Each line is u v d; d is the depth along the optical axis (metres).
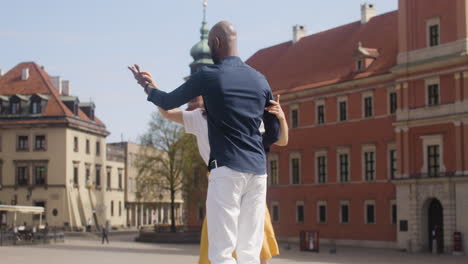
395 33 60.47
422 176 50.09
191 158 67.69
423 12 50.81
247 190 4.14
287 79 68.62
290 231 64.25
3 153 82.94
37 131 82.44
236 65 4.23
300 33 74.38
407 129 51.56
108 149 95.88
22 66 88.44
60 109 82.56
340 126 59.81
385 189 54.97
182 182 68.56
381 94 56.12
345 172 59.25
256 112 4.19
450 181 47.88
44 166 82.00
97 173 90.50
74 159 83.50
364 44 62.56
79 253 45.31
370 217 56.41
